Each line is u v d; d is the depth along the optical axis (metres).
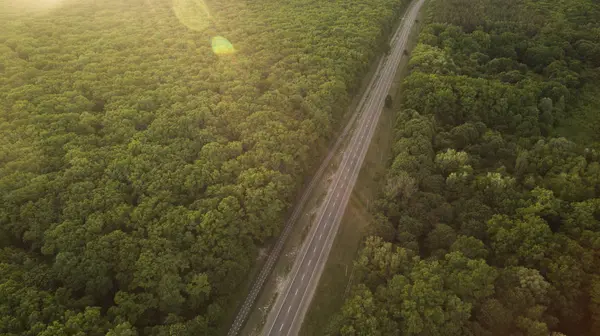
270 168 156.62
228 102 183.50
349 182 178.12
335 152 194.88
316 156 184.25
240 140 167.88
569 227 127.69
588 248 120.00
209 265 126.56
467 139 175.62
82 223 128.00
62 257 116.50
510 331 107.75
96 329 104.88
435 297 112.44
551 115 190.25
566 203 135.00
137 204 138.50
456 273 117.31
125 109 171.88
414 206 144.62
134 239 124.88
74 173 139.88
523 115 189.50
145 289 117.44
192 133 164.50
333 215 162.62
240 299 133.38
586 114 196.25
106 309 117.75
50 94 178.75
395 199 149.25
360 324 112.69
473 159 163.12
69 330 102.62
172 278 117.56
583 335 107.62
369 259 129.88
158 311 120.38
